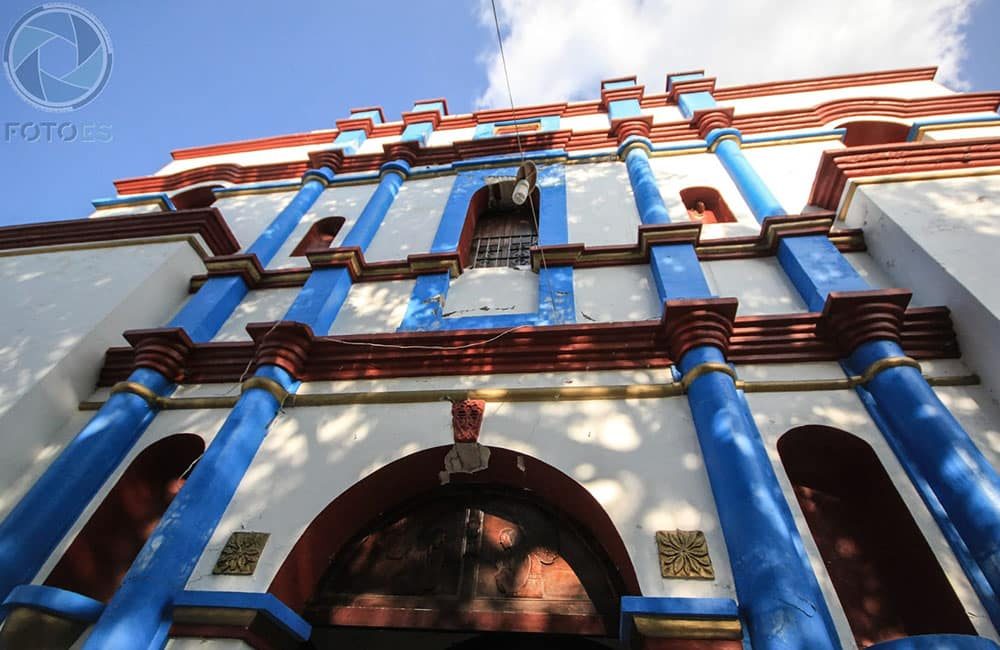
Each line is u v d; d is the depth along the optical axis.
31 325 6.93
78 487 5.43
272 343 6.21
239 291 8.09
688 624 3.74
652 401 5.36
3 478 5.66
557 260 7.45
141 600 4.26
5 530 5.05
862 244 6.91
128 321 7.27
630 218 8.34
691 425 5.10
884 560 4.71
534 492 5.43
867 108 10.26
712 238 7.66
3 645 4.36
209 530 4.87
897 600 4.47
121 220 8.70
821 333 5.70
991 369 5.00
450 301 7.30
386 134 13.39
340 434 5.59
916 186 6.74
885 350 5.26
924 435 4.58
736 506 4.24
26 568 4.93
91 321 6.92
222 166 12.16
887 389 5.02
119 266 7.99
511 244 9.07
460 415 5.48
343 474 5.21
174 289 8.07
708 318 5.64
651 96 12.41
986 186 6.42
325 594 5.02
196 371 6.57
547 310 6.76
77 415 6.39
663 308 6.35
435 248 8.20
